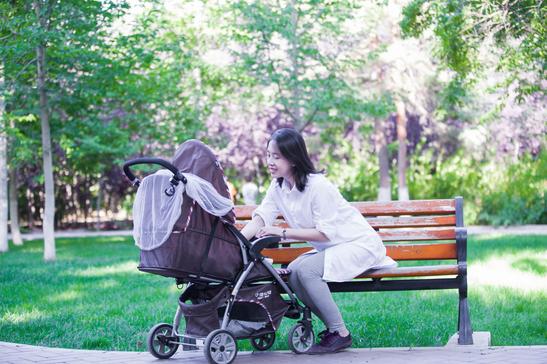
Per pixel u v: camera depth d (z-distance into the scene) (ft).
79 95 51.13
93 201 114.73
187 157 16.08
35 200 114.62
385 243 32.19
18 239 73.77
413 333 19.90
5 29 45.85
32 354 17.48
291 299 17.10
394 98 77.77
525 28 36.88
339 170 93.97
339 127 76.28
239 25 60.80
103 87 50.52
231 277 15.99
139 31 51.75
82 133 55.72
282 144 16.87
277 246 19.24
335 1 60.90
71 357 17.07
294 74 62.34
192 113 65.05
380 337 19.30
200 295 16.70
